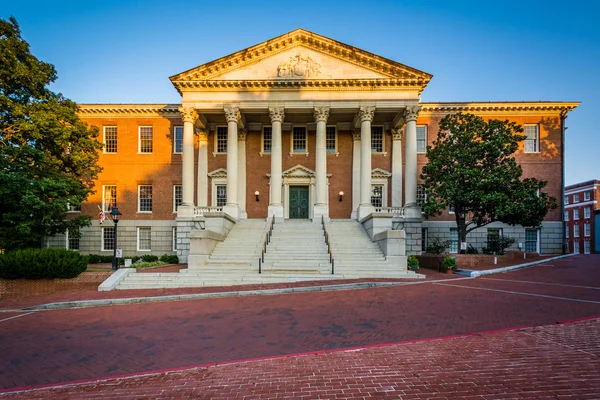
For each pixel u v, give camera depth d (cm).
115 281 1728
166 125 3366
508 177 2397
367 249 2183
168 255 3094
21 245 2181
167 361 769
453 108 3228
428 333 906
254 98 2812
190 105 2823
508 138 2478
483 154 2491
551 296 1345
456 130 2570
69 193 2422
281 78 2789
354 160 3191
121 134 3362
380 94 2780
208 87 2814
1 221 2130
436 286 1602
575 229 5609
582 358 719
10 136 2256
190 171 2853
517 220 2444
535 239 3312
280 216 2720
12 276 1728
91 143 2584
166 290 1625
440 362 705
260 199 3228
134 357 799
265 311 1190
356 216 3091
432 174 2647
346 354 767
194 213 2916
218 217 2355
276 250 2166
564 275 1925
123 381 665
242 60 2817
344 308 1198
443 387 594
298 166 3203
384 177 3216
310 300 1341
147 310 1273
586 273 1981
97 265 2923
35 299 1523
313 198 3206
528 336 863
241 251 2161
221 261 2003
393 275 1884
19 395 618
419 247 2669
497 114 3291
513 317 1041
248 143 3278
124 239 3319
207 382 643
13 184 2008
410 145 2742
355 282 1666
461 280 1788
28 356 823
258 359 752
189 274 1845
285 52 2836
